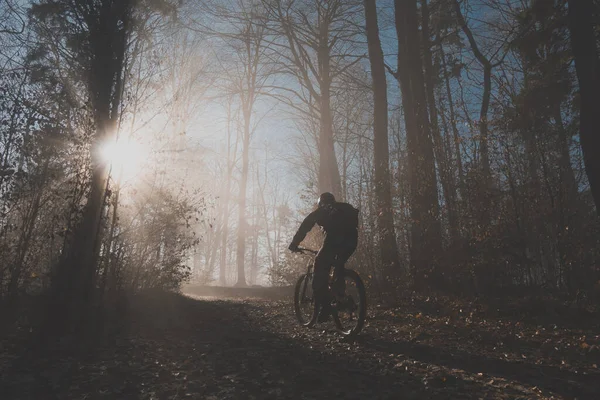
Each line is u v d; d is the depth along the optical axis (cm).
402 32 1222
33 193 597
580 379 382
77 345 454
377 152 1252
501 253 845
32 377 343
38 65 631
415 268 980
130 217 861
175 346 473
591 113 951
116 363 390
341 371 384
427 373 383
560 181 897
